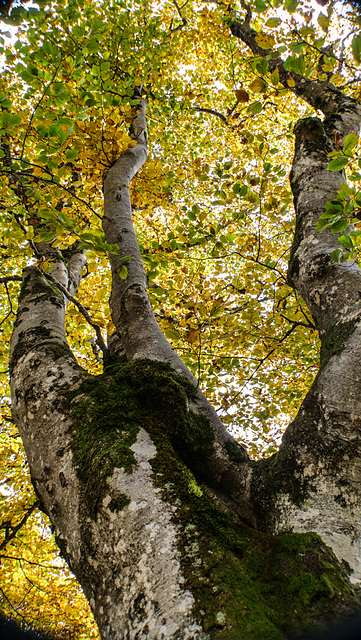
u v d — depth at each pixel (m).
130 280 2.57
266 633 0.89
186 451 1.71
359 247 3.46
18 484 6.37
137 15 6.57
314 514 1.36
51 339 2.32
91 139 3.14
